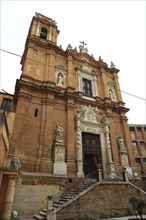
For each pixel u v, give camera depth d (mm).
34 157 15031
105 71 26812
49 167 14992
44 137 16109
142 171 35969
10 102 18719
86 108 20609
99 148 19422
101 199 12844
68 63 22797
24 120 15977
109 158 18500
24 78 18078
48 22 25766
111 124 21438
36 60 20516
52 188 14172
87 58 26312
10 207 10773
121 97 25078
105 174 17875
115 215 12758
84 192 12281
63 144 16594
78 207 11531
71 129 18062
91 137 19562
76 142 17859
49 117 17359
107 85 25375
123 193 14203
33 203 12992
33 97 17891
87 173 17359
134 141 39719
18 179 13273
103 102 22672
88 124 19812
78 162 16594
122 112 23438
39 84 18938
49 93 18641
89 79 24062
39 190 13625
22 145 14875
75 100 20391
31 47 20891
